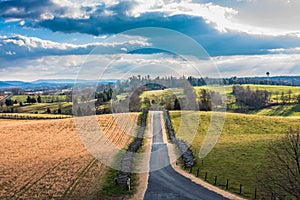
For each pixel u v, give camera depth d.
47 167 35.34
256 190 28.59
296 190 27.88
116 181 29.08
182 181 29.83
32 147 46.00
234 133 53.81
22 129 60.44
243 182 30.73
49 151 42.88
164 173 31.75
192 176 31.70
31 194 27.75
